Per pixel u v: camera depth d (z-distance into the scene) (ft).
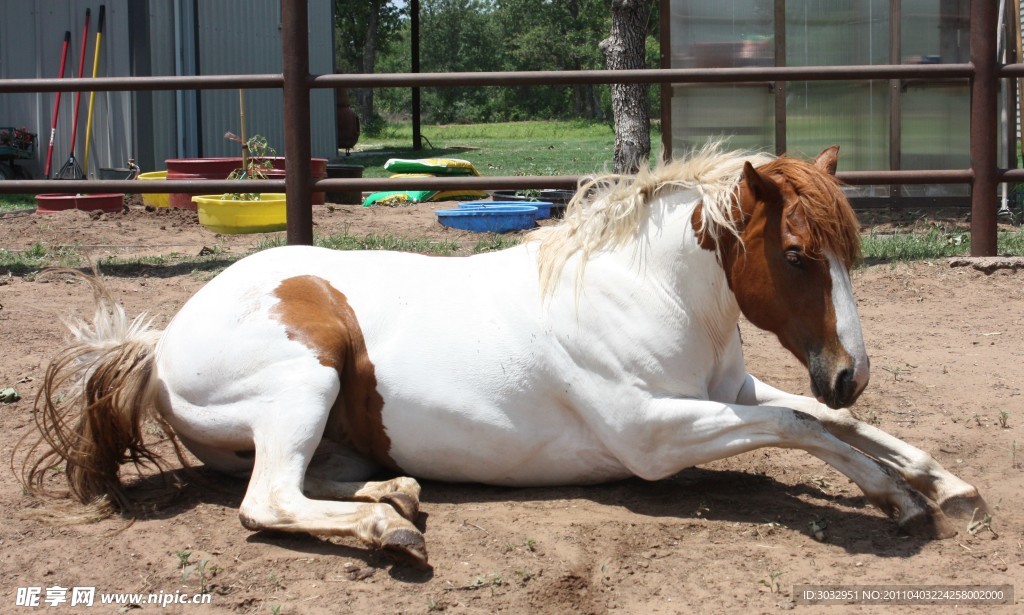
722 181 10.21
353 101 175.42
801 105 33.37
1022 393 14.47
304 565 9.32
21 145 42.96
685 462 10.25
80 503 10.93
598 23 184.65
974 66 22.34
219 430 10.51
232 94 49.93
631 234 10.60
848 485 11.31
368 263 11.39
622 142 36.73
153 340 11.20
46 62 43.60
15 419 13.69
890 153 33.12
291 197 22.39
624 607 8.54
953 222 30.68
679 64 33.76
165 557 9.58
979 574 8.90
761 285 9.55
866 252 24.41
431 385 10.59
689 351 10.31
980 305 19.95
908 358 16.49
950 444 12.40
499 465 10.81
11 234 28.76
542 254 10.93
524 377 10.56
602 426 10.46
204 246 26.17
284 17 21.88
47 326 18.26
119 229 30.14
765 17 33.24
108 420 10.80
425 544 9.28
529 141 104.12
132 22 42.50
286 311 10.51
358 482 10.58
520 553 9.45
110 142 43.47
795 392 14.71
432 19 238.89
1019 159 40.65
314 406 10.09
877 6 32.73
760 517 10.32
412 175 40.65
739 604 8.52
